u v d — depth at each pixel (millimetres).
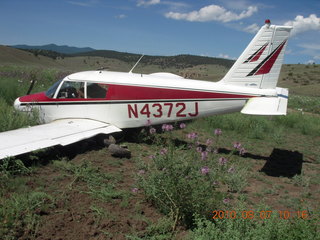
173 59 193125
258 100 7184
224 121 11453
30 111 8000
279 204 4949
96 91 7723
